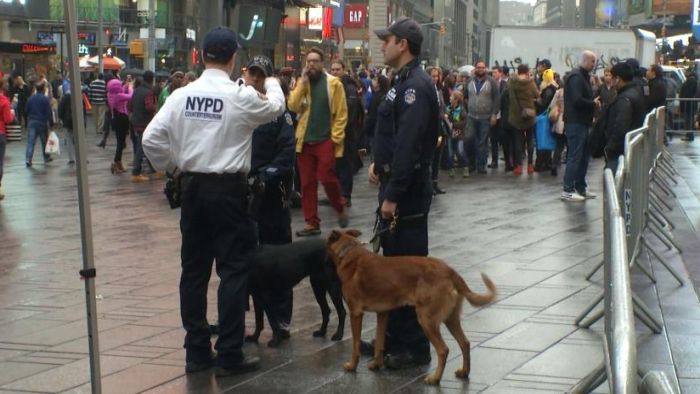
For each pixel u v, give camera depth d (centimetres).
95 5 3872
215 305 788
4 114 1584
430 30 8881
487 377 598
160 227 1213
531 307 773
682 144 2547
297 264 656
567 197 1477
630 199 798
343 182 1372
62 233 1165
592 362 625
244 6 3581
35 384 597
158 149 615
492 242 1084
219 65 617
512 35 3416
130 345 682
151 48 3159
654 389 289
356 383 591
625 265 407
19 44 3547
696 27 5081
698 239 1062
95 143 2742
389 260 593
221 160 609
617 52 3378
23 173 1898
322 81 1110
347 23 6094
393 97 616
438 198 1516
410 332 623
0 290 861
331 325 730
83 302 815
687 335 679
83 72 3572
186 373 620
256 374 614
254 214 624
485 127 1911
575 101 1440
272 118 623
